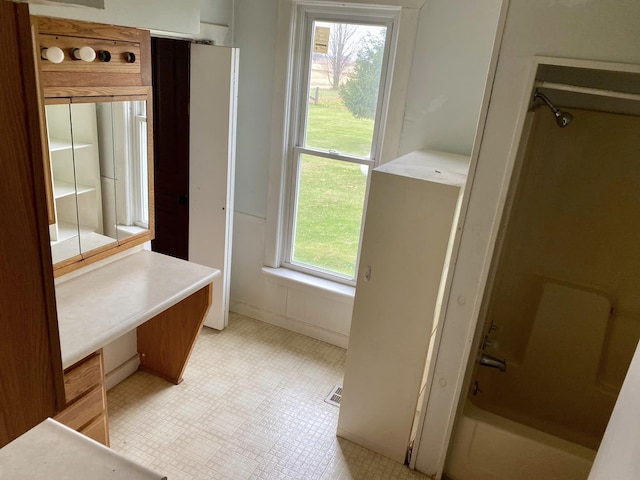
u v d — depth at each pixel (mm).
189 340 2516
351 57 2684
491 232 1764
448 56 2420
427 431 2125
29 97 606
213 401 2557
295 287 3154
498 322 2689
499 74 1597
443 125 2537
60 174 1914
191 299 2414
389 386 2184
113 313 1869
